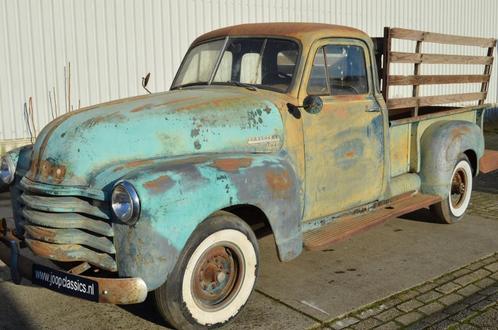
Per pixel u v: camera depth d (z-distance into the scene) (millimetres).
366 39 4988
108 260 3326
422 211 6656
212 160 3625
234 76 4672
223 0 10188
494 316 3939
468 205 6617
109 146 3525
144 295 3229
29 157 3959
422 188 5840
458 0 15250
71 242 3377
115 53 9102
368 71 5000
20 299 4266
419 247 5410
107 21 8953
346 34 4781
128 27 9164
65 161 3500
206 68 4891
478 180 8562
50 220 3387
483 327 3775
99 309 4074
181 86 4945
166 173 3318
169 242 3248
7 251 3811
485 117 16625
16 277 3744
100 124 3596
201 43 5090
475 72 16125
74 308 4102
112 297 3217
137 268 3217
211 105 3945
